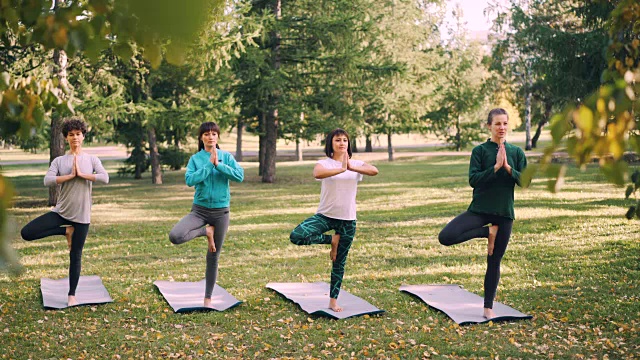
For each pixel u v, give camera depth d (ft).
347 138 20.07
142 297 23.44
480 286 24.80
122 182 88.12
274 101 78.07
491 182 19.30
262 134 83.92
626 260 28.50
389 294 23.63
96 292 23.98
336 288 20.94
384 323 19.86
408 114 88.99
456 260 30.19
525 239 35.37
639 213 10.31
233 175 20.76
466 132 140.87
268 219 47.11
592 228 37.78
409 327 19.43
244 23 61.98
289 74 75.92
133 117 57.62
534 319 20.02
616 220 40.27
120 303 22.52
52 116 48.21
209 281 21.68
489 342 17.83
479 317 20.12
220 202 21.08
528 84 122.62
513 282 25.21
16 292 24.14
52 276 27.32
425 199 59.41
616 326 18.98
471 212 19.74
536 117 136.56
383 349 17.28
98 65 53.72
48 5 7.00
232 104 62.49
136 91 74.84
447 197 60.34
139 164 92.27
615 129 5.34
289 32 76.28
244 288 24.89
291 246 34.83
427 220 44.45
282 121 80.84
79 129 21.43
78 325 19.89
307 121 79.05
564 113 5.15
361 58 73.31
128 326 19.81
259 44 75.66
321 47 76.48
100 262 30.83
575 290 23.50
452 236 19.19
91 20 6.56
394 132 107.86
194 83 74.84
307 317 20.67
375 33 74.54
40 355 16.97
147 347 17.70
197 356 16.99
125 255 32.76
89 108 51.08
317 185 77.66
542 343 17.65
